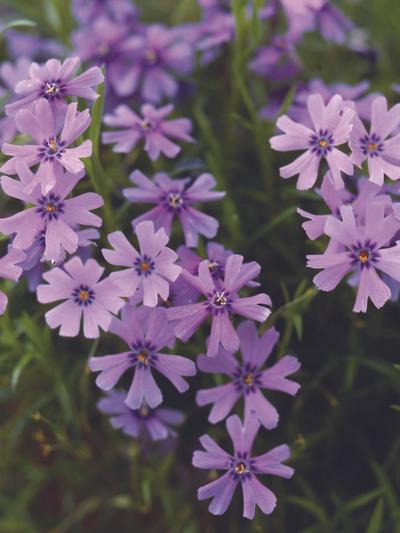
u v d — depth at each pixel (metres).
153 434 0.24
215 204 0.28
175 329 0.21
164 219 0.23
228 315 0.21
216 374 0.24
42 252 0.22
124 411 0.25
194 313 0.21
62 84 0.22
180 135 0.25
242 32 0.27
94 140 0.22
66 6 0.34
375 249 0.21
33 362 0.28
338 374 0.28
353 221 0.21
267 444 0.27
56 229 0.21
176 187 0.23
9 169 0.21
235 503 0.28
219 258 0.22
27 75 0.28
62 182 0.21
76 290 0.21
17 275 0.21
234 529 0.28
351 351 0.27
